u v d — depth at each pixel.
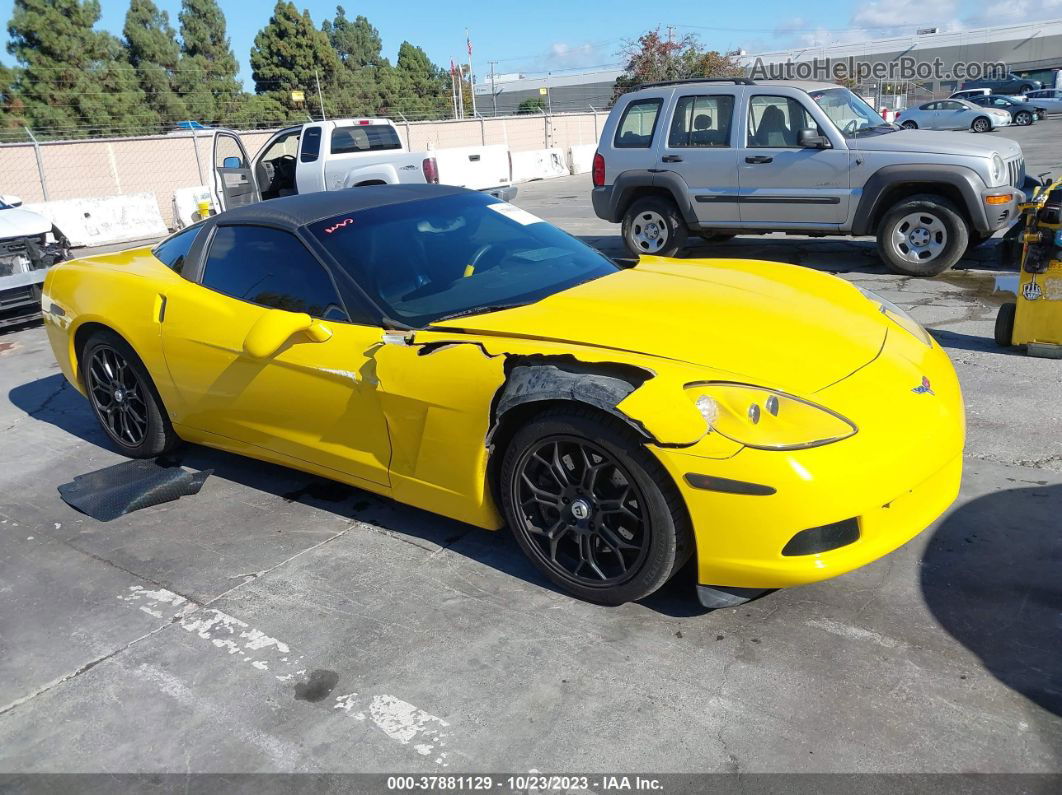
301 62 49.00
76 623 2.93
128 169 18.39
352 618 2.82
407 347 2.96
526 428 2.70
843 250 9.16
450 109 61.94
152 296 3.86
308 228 3.50
